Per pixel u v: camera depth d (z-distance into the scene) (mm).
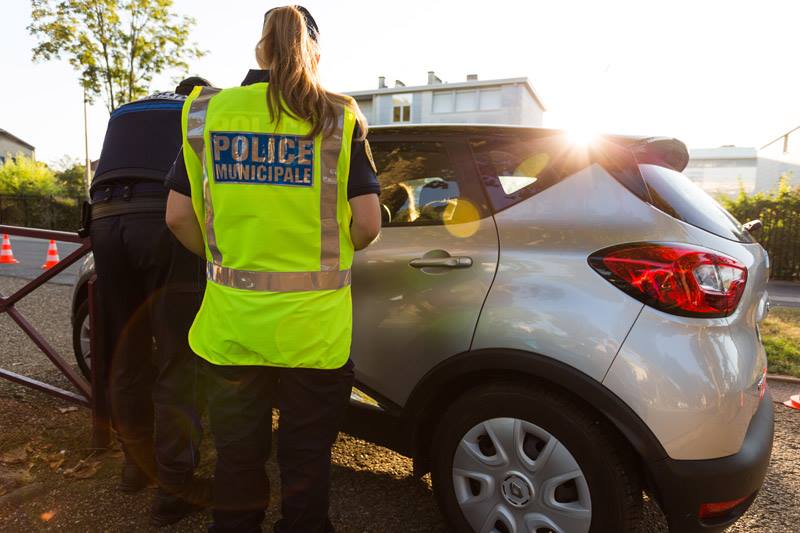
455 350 1972
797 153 25219
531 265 1874
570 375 1733
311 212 1517
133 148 2076
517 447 1844
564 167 1973
